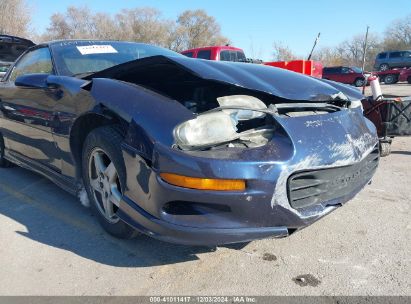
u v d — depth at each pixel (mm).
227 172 2166
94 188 2975
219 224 2227
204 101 3074
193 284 2426
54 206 3613
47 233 3086
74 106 2941
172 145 2232
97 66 3635
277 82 2828
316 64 10773
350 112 2895
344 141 2564
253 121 2611
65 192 3973
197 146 2254
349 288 2373
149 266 2617
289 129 2402
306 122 2506
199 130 2287
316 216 2430
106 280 2473
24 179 4402
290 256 2727
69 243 2924
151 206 2332
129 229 2766
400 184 4199
